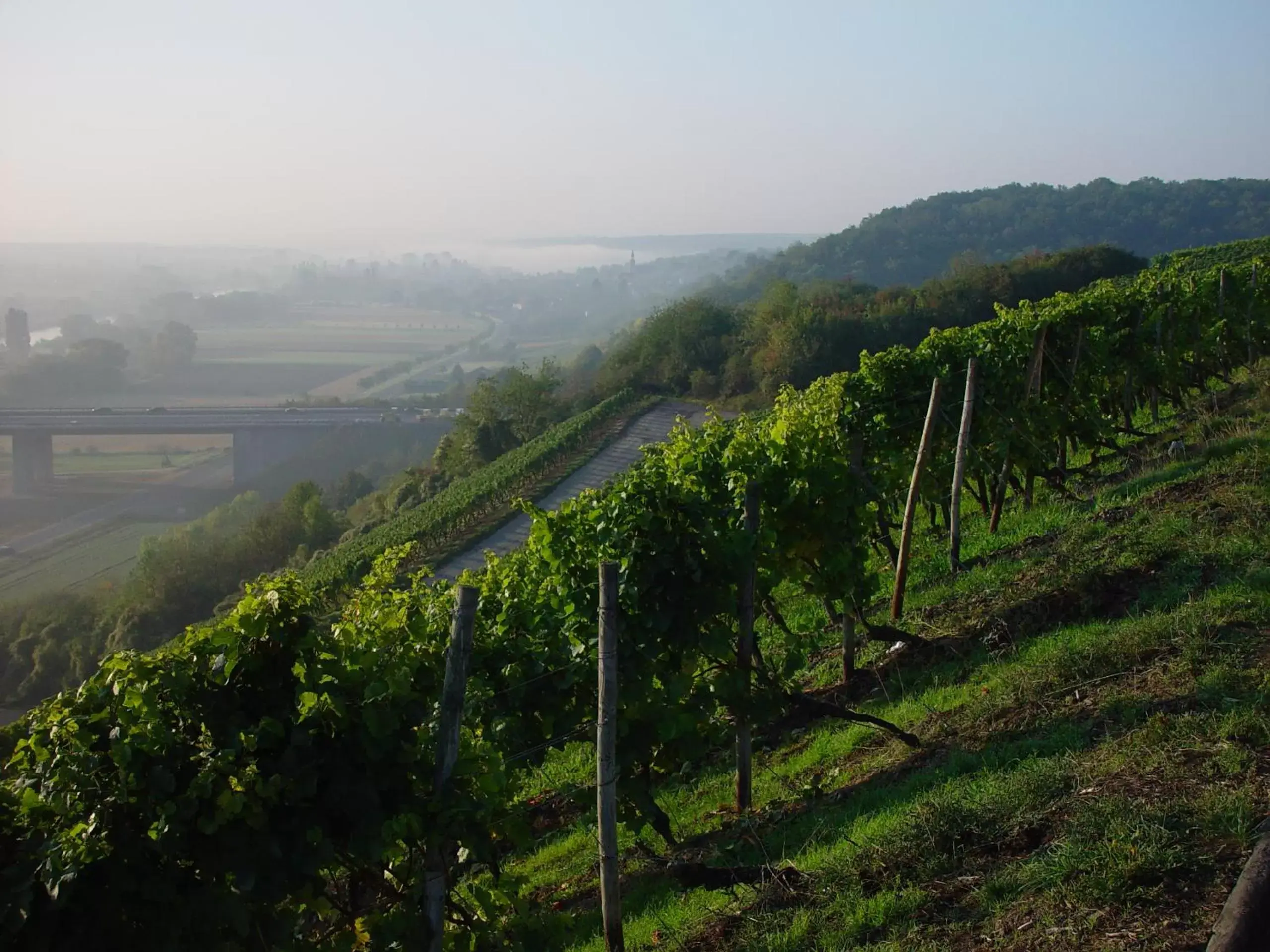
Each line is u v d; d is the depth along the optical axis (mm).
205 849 4723
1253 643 6484
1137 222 159875
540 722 7328
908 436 13086
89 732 4637
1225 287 18156
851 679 10008
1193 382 18109
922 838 5531
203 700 4957
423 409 113562
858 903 5223
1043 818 5285
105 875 4566
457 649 5074
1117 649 7094
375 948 5238
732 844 7180
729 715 10219
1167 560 8734
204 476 91938
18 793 4680
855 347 69438
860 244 165375
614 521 7203
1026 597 9430
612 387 77000
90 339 149125
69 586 58531
